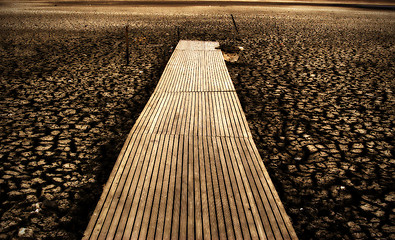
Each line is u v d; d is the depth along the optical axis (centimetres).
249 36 1079
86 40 974
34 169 307
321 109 472
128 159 302
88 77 611
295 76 639
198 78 585
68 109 455
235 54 801
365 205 269
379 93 545
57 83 571
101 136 377
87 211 254
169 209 237
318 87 573
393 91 556
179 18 1466
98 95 515
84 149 346
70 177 296
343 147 363
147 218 228
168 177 275
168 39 1002
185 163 298
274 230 221
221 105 453
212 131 370
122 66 695
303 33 1155
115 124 411
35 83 568
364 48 926
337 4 2323
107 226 220
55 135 376
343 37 1095
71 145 354
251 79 614
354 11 1905
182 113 420
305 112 461
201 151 322
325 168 322
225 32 1146
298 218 253
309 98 516
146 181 269
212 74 614
